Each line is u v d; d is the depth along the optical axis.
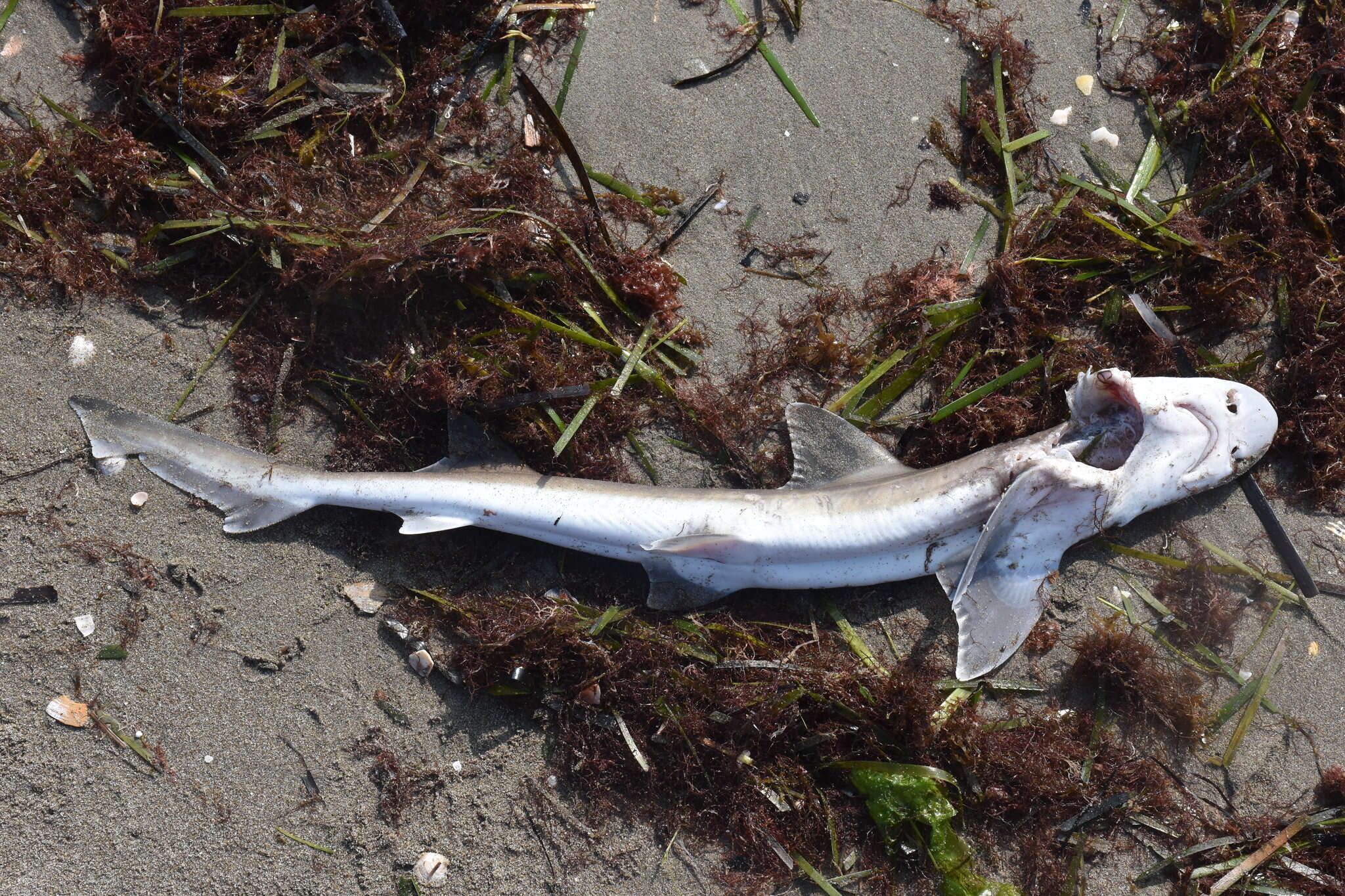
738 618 1.14
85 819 1.10
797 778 1.12
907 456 1.15
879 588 1.14
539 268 1.14
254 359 1.14
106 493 1.13
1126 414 1.13
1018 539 1.13
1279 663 1.14
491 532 1.15
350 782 1.12
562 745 1.12
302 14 1.15
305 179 1.15
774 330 1.16
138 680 1.12
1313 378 1.15
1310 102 1.16
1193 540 1.15
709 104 1.17
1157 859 1.12
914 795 1.11
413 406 1.14
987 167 1.17
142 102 1.14
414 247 1.12
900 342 1.15
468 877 1.11
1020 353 1.15
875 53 1.18
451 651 1.13
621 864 1.12
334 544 1.14
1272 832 1.12
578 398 1.14
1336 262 1.15
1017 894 1.11
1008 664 1.14
